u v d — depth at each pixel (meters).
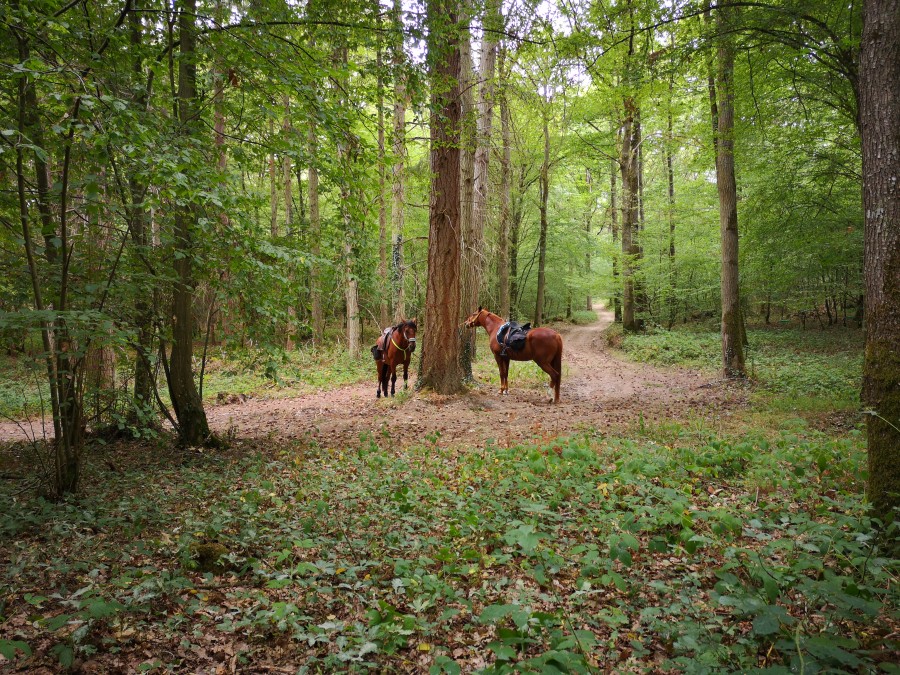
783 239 14.82
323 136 6.73
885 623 2.85
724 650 2.60
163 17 6.31
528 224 30.31
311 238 7.65
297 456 7.84
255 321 7.12
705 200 23.61
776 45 10.53
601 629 3.14
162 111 6.00
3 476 6.66
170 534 4.69
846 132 12.50
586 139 22.77
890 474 3.87
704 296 27.70
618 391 14.23
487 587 3.63
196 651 3.10
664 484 5.34
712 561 3.80
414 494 5.61
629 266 26.25
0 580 3.64
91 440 8.82
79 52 5.00
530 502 4.84
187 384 8.40
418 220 23.45
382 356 13.08
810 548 3.49
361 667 2.93
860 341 19.09
